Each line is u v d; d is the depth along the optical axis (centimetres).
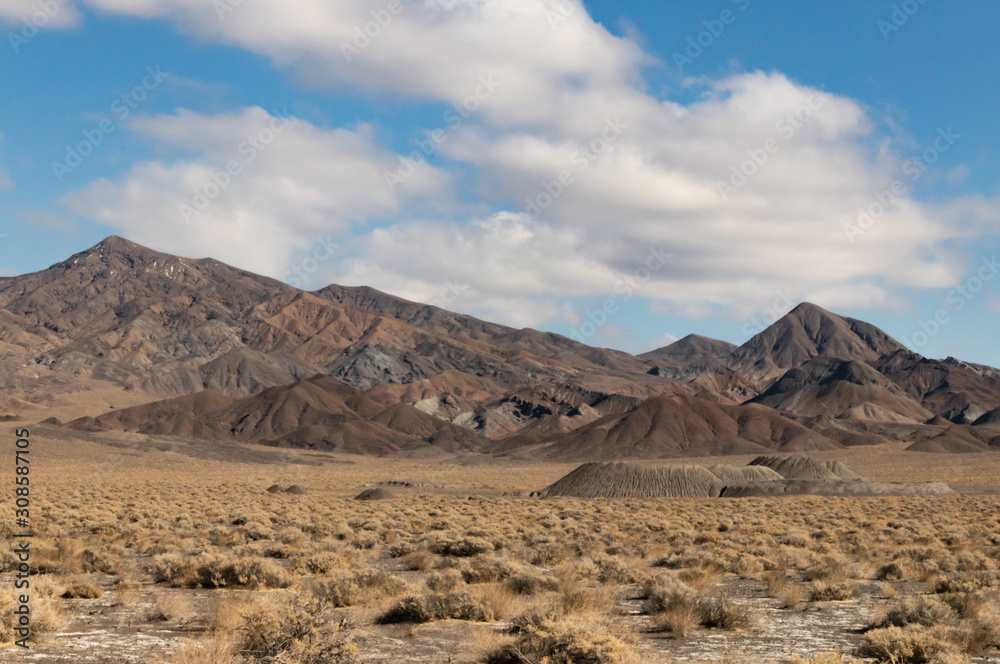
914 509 6838
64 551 2991
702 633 1852
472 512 6481
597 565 2812
